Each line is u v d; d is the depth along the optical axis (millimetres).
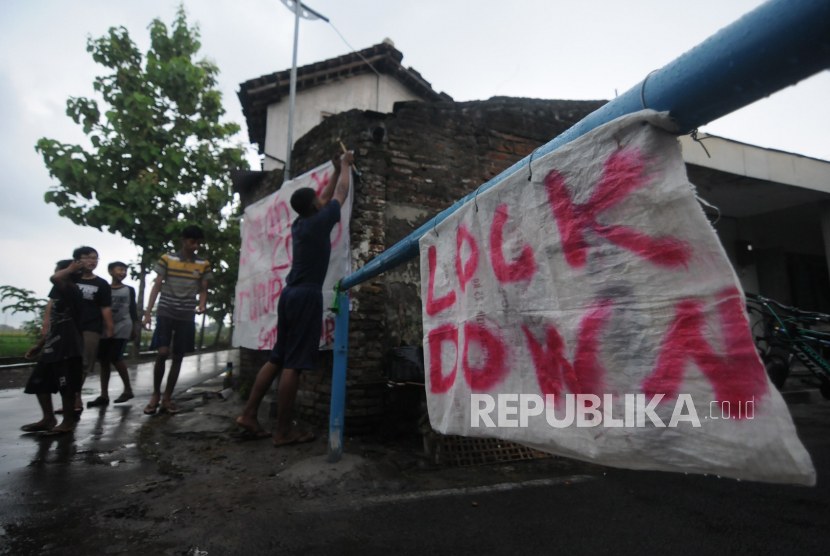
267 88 9719
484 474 2852
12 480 2590
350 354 3736
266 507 2271
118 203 9688
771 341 4609
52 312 3717
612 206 965
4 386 6562
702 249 814
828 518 2203
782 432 706
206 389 6160
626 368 934
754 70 707
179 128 10414
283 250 4582
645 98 895
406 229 4172
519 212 1271
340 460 2830
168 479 2635
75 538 1941
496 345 1360
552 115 5031
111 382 7016
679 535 2027
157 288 4488
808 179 6129
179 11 11141
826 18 612
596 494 2502
